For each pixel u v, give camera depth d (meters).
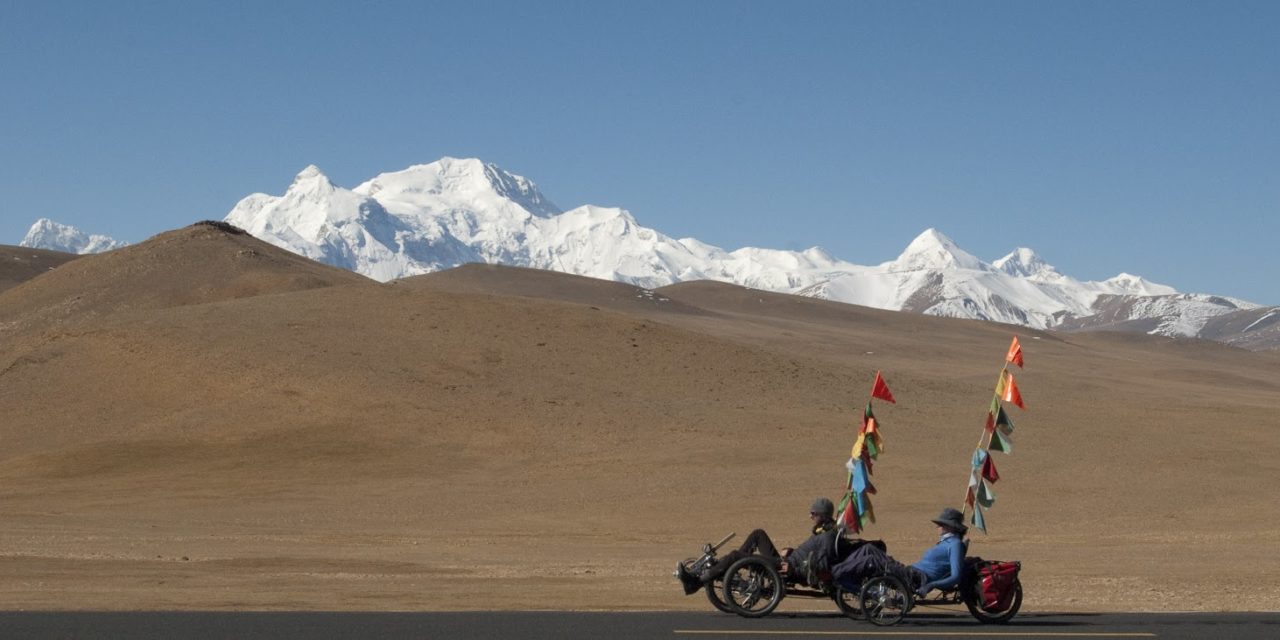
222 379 62.94
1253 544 35.16
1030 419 64.62
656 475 48.69
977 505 21.67
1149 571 27.61
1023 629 17.45
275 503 43.94
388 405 59.31
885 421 61.59
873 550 18.08
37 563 26.58
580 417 58.94
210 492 46.16
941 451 54.31
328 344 69.44
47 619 17.08
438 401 60.38
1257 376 159.25
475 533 37.62
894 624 17.70
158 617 17.33
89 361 67.06
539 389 63.66
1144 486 47.41
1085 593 23.12
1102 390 103.50
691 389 66.44
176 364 65.38
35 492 46.38
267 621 17.03
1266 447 57.22
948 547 18.08
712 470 49.47
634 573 26.48
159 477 49.06
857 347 143.12
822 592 18.41
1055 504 43.75
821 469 49.78
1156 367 147.75
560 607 19.55
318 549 32.25
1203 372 142.00
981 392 78.44
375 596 21.03
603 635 16.12
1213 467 51.75
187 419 57.69
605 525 39.62
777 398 66.12
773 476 48.38
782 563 18.42
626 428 57.28
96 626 16.44
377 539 35.66
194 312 77.25
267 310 77.69
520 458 52.06
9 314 116.44
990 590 17.89
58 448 54.38
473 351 69.81
